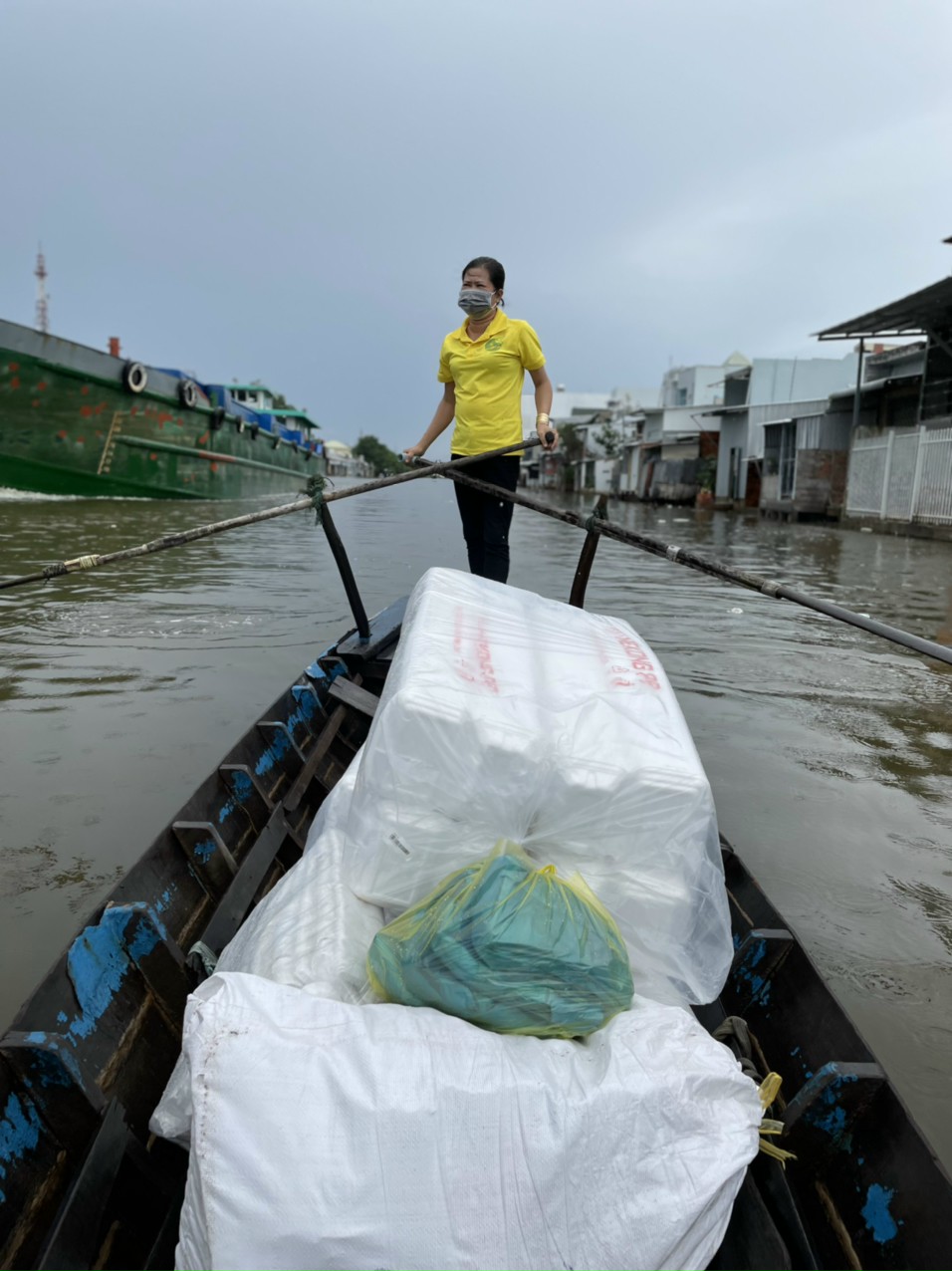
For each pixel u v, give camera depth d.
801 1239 1.45
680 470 33.75
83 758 4.37
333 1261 1.21
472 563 4.98
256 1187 1.22
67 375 16.97
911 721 5.33
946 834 3.85
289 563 11.35
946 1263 1.28
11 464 16.97
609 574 11.66
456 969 1.49
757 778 4.39
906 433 17.62
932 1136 2.23
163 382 19.95
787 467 23.88
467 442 4.47
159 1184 1.64
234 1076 1.29
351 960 1.68
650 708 1.96
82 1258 1.38
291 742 3.46
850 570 11.95
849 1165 1.59
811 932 3.10
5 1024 2.54
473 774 1.73
